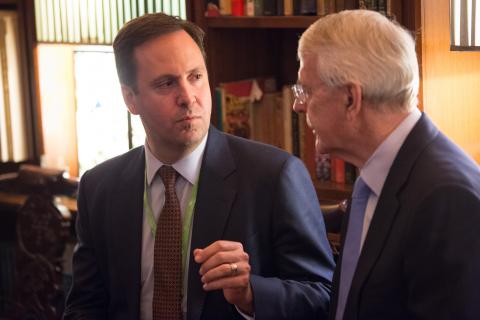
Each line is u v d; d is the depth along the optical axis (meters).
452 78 2.18
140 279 1.91
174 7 2.81
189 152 1.89
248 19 2.56
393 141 1.40
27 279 3.11
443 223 1.28
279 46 2.94
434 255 1.28
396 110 1.39
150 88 1.81
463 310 1.25
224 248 1.62
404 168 1.37
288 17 2.46
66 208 3.04
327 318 1.68
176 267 1.85
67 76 3.49
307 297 1.74
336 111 1.39
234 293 1.68
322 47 1.38
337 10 2.37
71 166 3.52
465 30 1.96
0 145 3.54
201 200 1.87
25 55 3.46
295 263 1.82
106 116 3.32
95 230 2.00
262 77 2.89
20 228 3.12
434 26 2.13
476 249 1.26
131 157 2.02
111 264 1.95
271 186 1.86
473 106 2.22
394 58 1.35
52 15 3.30
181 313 1.85
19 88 3.51
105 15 3.09
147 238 1.92
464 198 1.28
